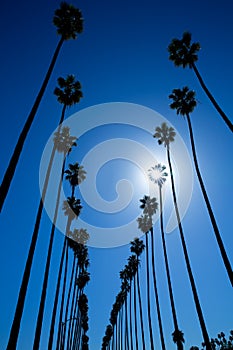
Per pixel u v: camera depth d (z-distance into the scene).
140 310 51.16
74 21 23.66
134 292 58.41
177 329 30.50
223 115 20.45
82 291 77.25
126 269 68.88
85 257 67.75
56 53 20.67
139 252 55.97
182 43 26.91
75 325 74.44
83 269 74.94
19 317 15.91
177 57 26.69
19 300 16.44
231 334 87.75
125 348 74.44
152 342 39.34
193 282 25.50
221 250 20.09
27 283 17.33
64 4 23.73
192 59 26.06
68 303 53.06
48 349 27.92
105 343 135.88
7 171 13.64
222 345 86.44
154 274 39.38
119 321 96.44
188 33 26.95
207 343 21.92
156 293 37.66
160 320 35.16
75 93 29.22
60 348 49.03
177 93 30.42
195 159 25.72
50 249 25.91
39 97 17.41
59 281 33.53
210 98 22.34
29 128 15.85
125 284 76.19
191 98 29.88
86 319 104.69
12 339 15.05
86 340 105.81
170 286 32.44
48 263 25.22
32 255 18.59
